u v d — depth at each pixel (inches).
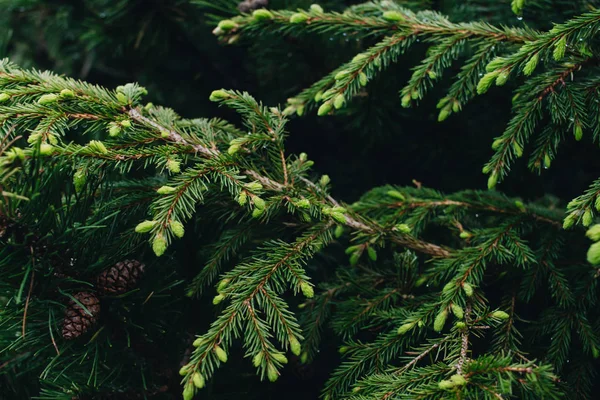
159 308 68.9
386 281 73.3
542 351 69.4
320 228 69.1
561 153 77.4
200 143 68.4
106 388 68.2
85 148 65.7
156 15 86.4
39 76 68.1
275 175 69.9
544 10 74.6
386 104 80.7
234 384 72.1
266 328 65.4
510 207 73.8
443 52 71.1
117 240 68.1
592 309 71.2
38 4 99.0
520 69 68.8
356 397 65.7
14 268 65.4
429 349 66.6
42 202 65.1
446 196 75.0
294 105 73.2
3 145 64.0
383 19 72.7
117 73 99.2
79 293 66.6
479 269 69.1
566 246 74.5
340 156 89.7
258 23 74.1
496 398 63.0
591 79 68.9
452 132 82.3
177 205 65.6
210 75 90.8
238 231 70.6
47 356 68.5
